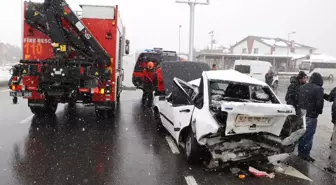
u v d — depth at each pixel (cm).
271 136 577
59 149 652
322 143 792
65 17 844
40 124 871
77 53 898
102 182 495
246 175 550
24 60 863
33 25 870
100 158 607
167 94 917
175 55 1598
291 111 537
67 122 911
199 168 575
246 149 569
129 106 1285
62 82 856
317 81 650
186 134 632
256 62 2859
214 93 729
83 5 928
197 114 573
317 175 565
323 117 1224
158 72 1080
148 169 560
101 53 883
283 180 535
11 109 1091
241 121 530
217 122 533
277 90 2578
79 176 514
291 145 580
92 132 806
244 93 716
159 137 784
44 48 898
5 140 699
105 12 934
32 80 874
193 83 759
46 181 488
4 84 1942
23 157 592
